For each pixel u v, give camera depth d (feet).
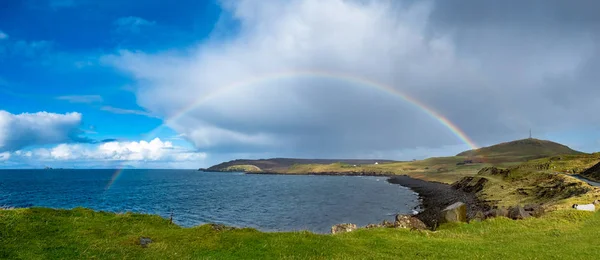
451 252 76.48
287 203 356.79
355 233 96.68
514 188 307.58
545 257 72.13
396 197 424.87
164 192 513.45
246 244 78.13
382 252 76.38
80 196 436.76
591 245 83.51
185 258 68.39
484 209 264.11
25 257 62.85
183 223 228.43
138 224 91.66
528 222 116.26
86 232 79.97
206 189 587.68
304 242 80.94
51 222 82.43
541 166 449.48
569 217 121.49
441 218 130.00
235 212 285.84
